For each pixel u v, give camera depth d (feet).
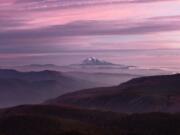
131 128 614.75
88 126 624.59
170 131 587.68
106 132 590.55
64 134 564.71
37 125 608.19
